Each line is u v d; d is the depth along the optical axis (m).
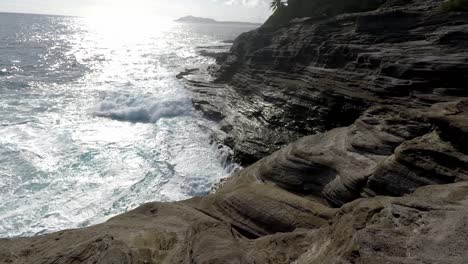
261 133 23.00
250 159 20.34
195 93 34.72
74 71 50.78
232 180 15.96
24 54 64.75
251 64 35.62
